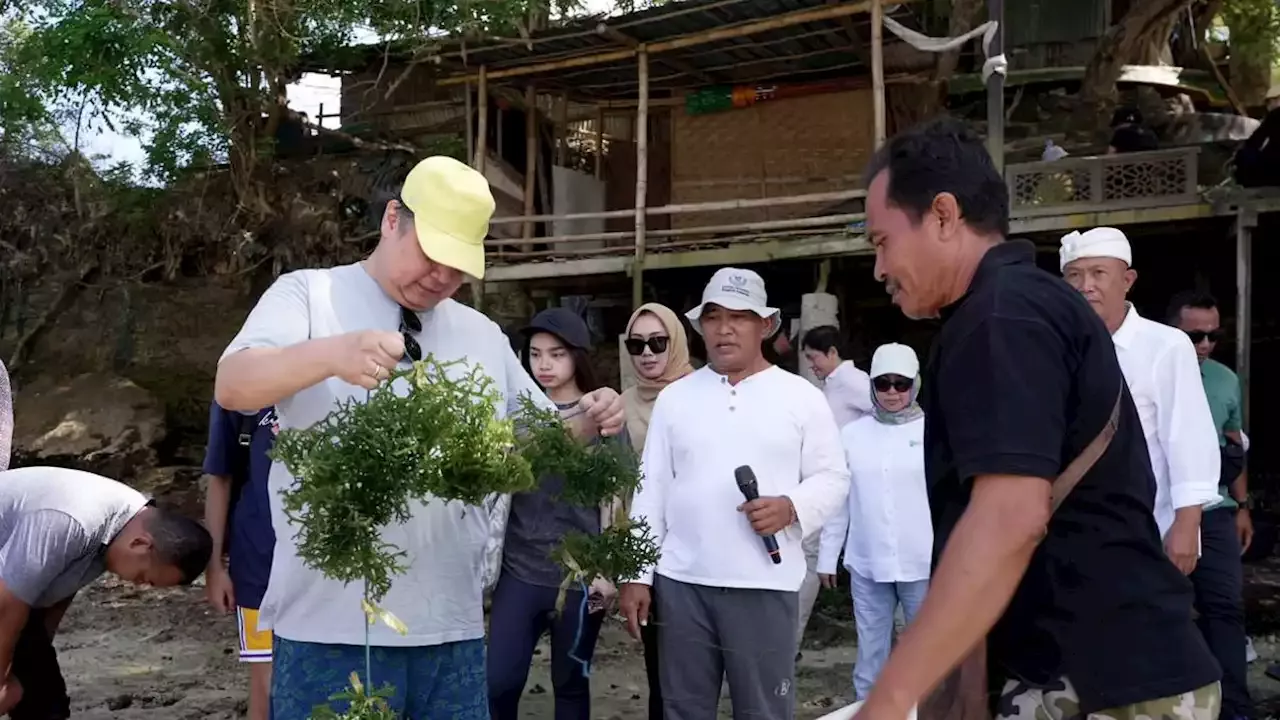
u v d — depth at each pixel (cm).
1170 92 1512
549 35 1152
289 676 255
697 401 382
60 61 1261
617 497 277
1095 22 1496
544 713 539
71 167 1513
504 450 229
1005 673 201
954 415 183
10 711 340
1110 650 192
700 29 1112
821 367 648
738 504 366
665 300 1386
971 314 187
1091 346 189
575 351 430
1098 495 192
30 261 1495
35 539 318
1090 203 1035
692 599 369
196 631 749
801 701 579
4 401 388
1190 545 363
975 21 1445
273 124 1492
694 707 371
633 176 1502
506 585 397
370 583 223
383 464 214
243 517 387
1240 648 445
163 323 1495
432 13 1227
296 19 1399
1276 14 1530
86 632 746
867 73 1261
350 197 1538
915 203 197
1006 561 170
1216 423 465
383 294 262
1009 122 1430
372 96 1578
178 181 1503
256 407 232
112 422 1328
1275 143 1001
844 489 378
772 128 1309
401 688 257
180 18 1396
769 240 1162
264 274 1544
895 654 171
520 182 1438
